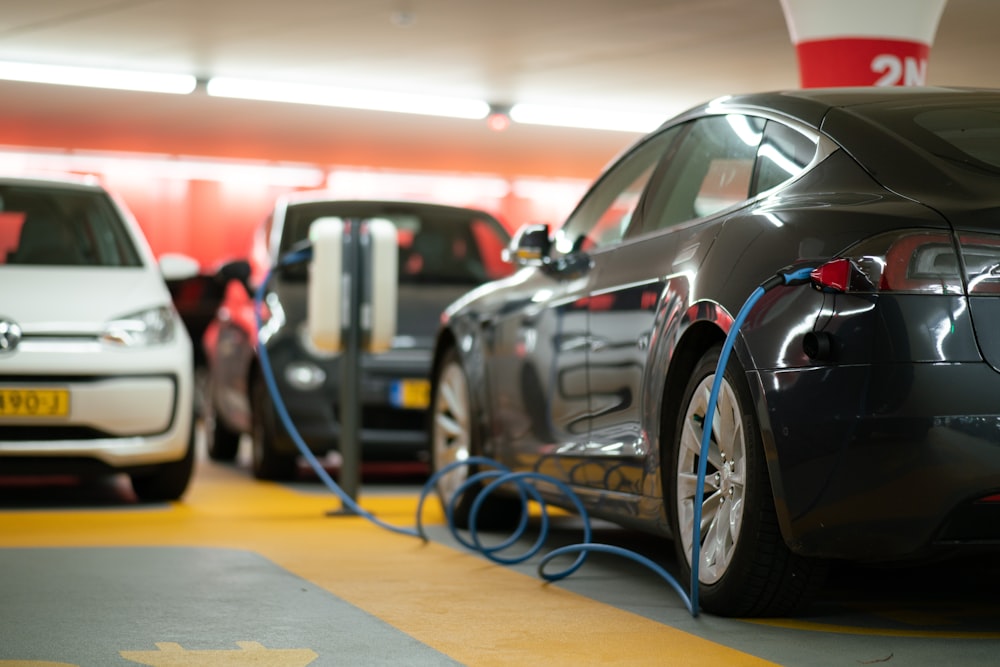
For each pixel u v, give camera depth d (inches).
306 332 332.8
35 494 303.1
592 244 199.9
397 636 142.5
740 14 463.5
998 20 469.4
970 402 130.0
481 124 668.1
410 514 265.6
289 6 464.8
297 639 140.6
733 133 171.2
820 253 139.0
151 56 540.7
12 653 133.4
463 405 238.7
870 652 134.2
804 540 139.3
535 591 172.2
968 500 130.2
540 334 205.5
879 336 132.9
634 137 697.6
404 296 349.4
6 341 265.7
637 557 169.0
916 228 133.5
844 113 155.6
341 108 631.8
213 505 281.3
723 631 145.0
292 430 265.0
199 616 153.2
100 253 296.8
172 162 764.0
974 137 148.2
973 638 141.1
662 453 165.3
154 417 275.4
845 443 134.1
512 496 226.2
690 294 157.5
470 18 477.7
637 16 470.6
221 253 802.2
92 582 177.0
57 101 612.7
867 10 336.5
